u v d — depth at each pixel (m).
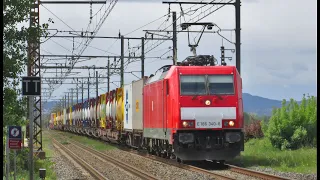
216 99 36.88
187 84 36.97
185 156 37.00
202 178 30.64
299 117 52.03
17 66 28.77
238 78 37.91
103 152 61.94
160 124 41.06
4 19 28.94
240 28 44.03
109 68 85.44
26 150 39.09
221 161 38.75
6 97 28.64
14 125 27.28
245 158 42.56
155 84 43.06
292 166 36.25
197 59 39.59
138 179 31.88
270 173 32.47
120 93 67.75
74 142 91.00
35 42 29.89
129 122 59.47
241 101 37.56
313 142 50.94
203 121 36.59
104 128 82.69
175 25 54.56
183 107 36.56
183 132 36.72
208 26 44.81
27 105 29.81
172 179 31.12
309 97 54.31
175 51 54.69
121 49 76.94
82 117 117.25
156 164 41.19
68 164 45.88
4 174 31.11
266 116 67.56
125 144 66.44
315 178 29.44
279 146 51.88
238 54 44.06
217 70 37.50
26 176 32.78
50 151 62.97
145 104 47.97
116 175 34.78
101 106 88.00
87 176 35.38
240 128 37.06
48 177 34.00
